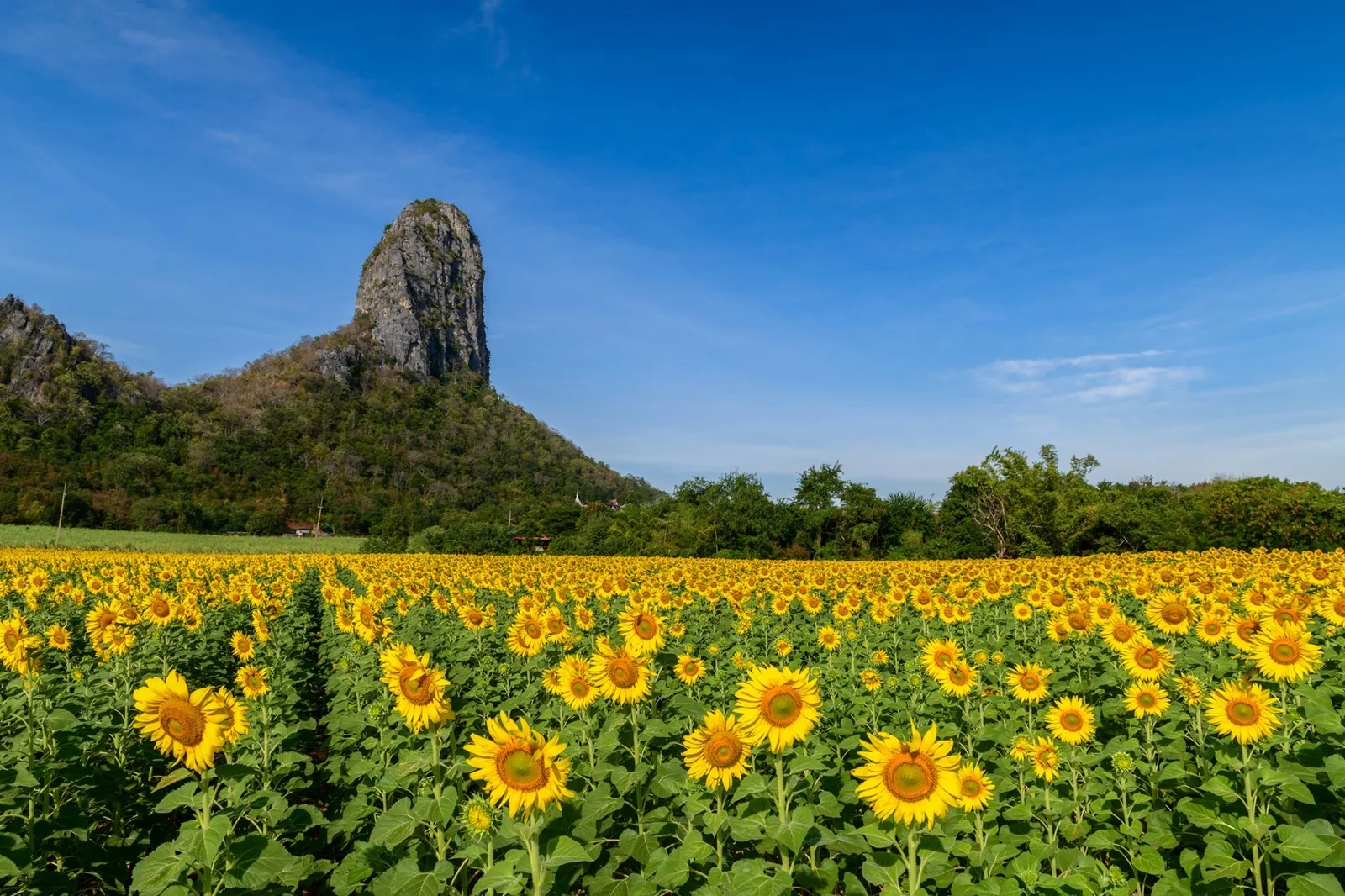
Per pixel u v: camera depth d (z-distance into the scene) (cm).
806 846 498
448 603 1426
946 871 485
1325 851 427
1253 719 504
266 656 1198
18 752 602
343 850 686
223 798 497
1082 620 1023
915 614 1634
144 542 6994
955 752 705
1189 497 5234
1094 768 664
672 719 738
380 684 864
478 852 451
